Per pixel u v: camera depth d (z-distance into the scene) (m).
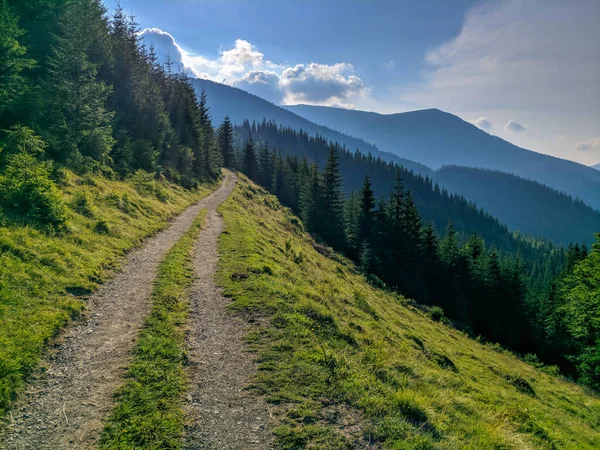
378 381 8.02
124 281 12.95
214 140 81.19
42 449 5.17
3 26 19.27
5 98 19.69
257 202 58.97
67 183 20.11
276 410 6.50
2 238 10.96
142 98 47.28
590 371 27.31
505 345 42.22
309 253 30.53
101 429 5.69
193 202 39.03
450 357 17.38
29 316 8.51
